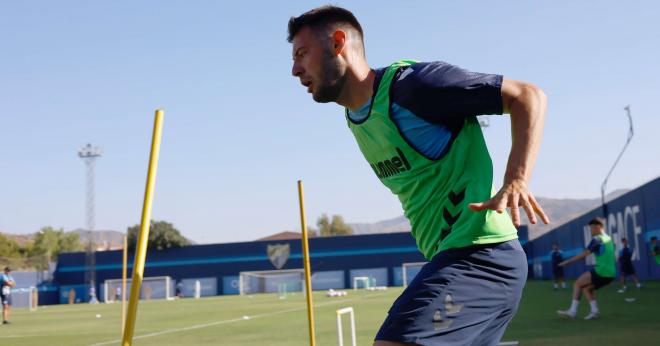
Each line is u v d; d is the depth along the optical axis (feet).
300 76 9.78
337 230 353.10
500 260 9.00
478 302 8.75
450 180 9.20
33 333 52.01
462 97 8.61
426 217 9.53
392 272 193.47
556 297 67.87
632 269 73.77
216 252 197.98
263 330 43.91
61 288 193.06
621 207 105.81
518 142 8.25
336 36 9.50
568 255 142.72
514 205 8.02
